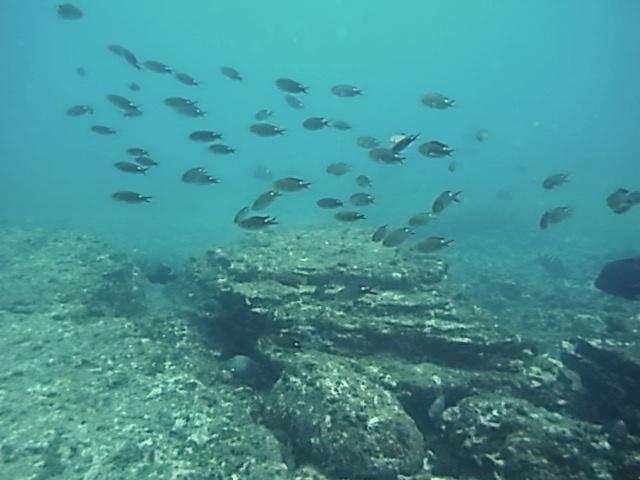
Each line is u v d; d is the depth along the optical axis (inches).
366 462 292.5
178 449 316.2
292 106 596.4
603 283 409.1
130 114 519.5
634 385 328.2
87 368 401.1
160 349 439.5
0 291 518.6
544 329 548.4
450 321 416.8
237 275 483.8
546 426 313.1
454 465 318.7
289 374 365.7
